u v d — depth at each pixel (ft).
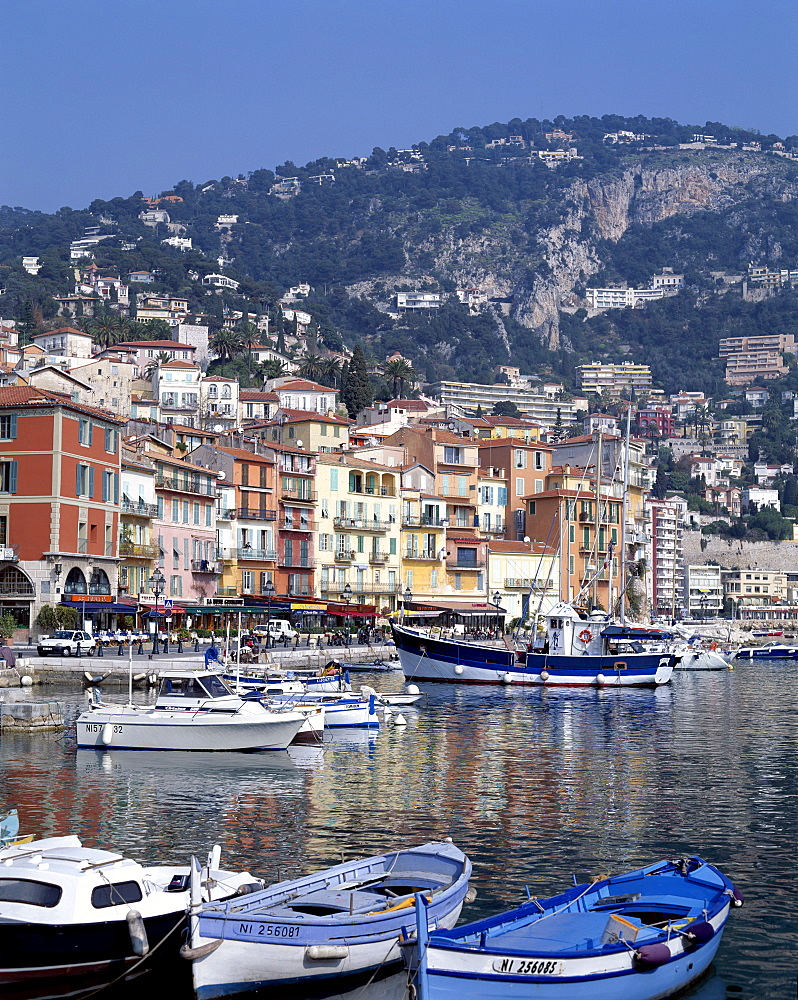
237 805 136.36
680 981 78.59
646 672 337.11
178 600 375.04
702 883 87.51
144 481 361.51
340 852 113.19
